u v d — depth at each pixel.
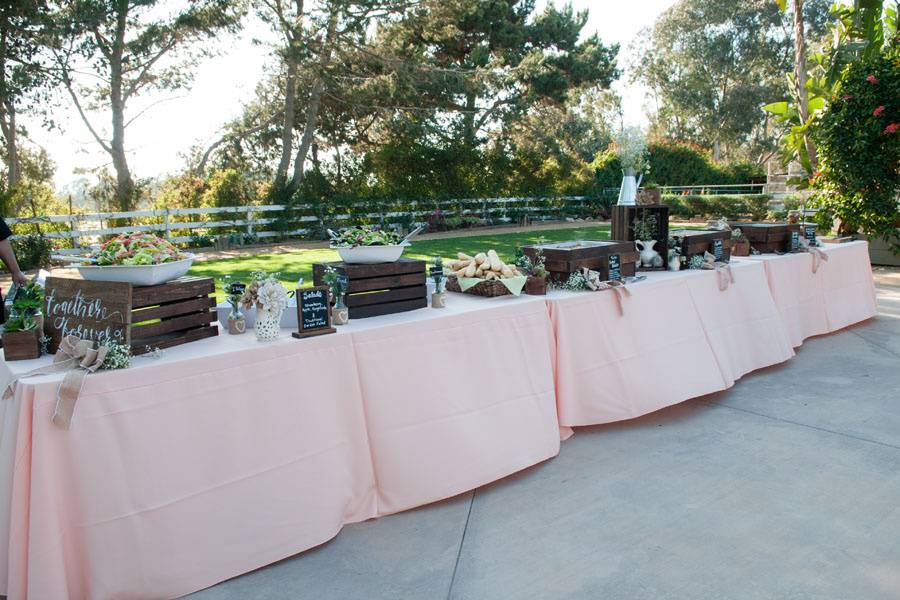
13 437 1.90
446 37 17.00
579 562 2.28
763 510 2.64
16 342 2.18
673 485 2.88
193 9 15.07
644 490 2.83
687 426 3.59
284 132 16.83
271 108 20.47
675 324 3.83
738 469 3.03
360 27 15.29
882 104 8.11
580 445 3.35
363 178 16.78
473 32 19.03
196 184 14.80
